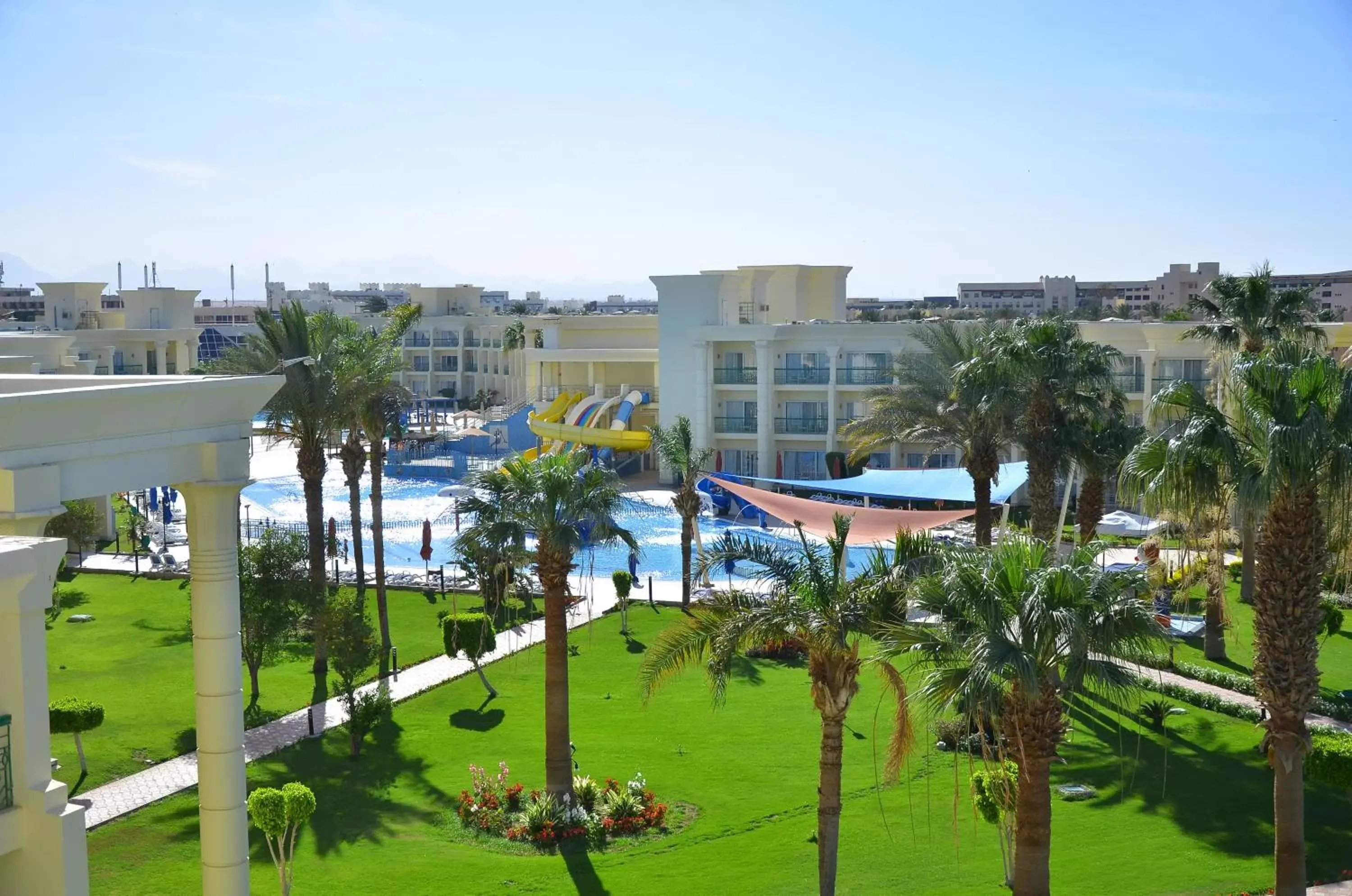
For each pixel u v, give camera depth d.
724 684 21.72
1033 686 17.47
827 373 74.75
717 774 29.11
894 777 20.97
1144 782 27.86
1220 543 34.41
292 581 35.50
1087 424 39.38
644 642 41.53
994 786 21.91
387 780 29.05
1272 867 23.19
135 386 16.02
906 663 36.69
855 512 44.81
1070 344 39.19
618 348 92.00
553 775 26.88
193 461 17.12
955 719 29.91
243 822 17.75
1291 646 21.03
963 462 41.66
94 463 15.85
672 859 24.36
